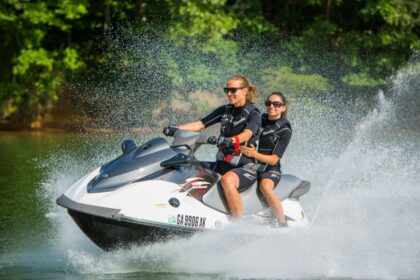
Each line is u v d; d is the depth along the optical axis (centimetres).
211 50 6488
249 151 2064
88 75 7362
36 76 7331
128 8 7162
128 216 1897
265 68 6744
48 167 4066
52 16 7006
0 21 7131
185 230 1981
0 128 7031
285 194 2206
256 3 7094
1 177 3697
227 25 6512
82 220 1927
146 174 1991
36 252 2180
